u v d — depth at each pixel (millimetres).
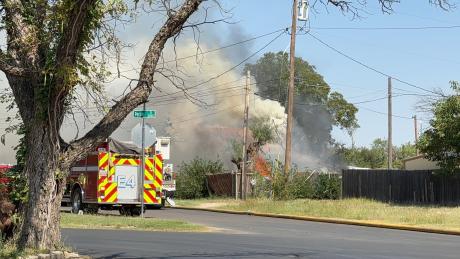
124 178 23797
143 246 13336
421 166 41031
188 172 44594
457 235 20656
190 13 9711
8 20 9531
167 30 9789
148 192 24062
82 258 10609
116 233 16234
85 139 9867
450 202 31594
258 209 30906
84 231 16547
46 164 9570
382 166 71625
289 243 14938
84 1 8438
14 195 10547
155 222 18812
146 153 24250
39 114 9406
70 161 9836
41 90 9320
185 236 16047
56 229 9859
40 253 9211
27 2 9508
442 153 30406
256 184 37625
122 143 24000
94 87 9461
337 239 16766
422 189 33312
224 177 42344
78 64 9023
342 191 37875
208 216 26875
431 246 15367
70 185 24797
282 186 34594
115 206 24516
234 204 33844
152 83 9953
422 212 27109
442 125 29484
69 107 9914
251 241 15117
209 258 11555
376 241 16484
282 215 28281
